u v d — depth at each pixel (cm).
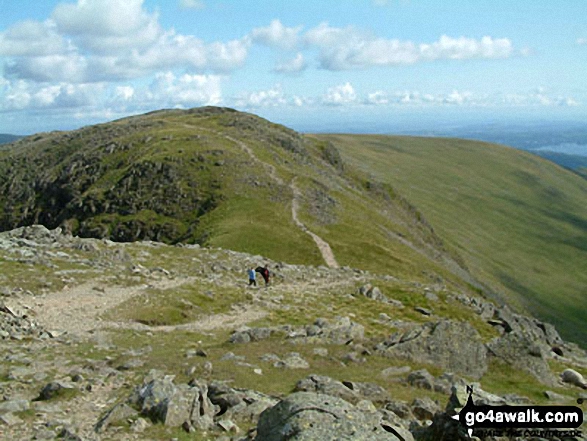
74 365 2034
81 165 17875
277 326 3266
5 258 3922
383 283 5850
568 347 4991
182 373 1958
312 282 5500
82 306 3288
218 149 15462
